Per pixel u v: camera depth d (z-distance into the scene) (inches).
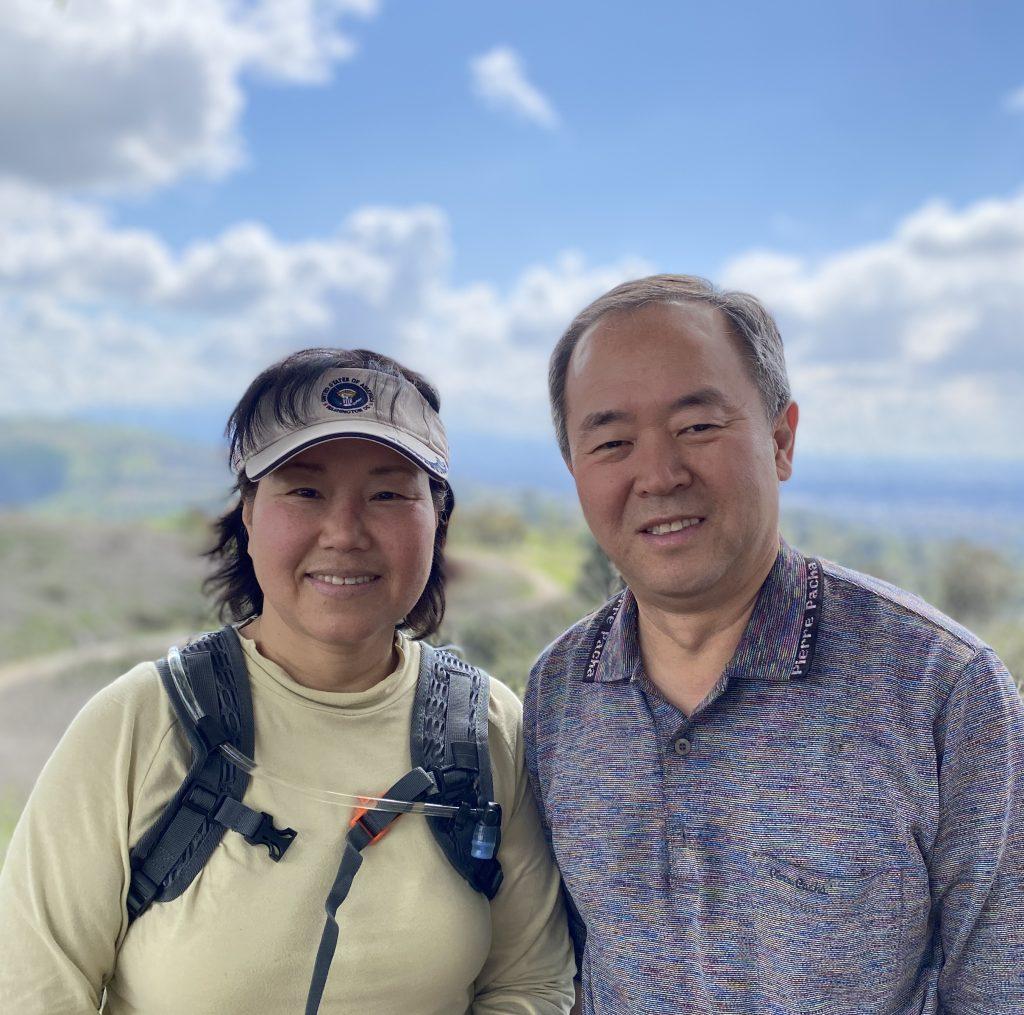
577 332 70.7
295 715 71.0
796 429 72.5
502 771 77.4
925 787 62.2
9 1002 63.7
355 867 66.6
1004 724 61.5
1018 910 61.5
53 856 64.8
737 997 65.1
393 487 71.0
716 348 66.6
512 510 1125.1
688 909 66.6
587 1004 74.3
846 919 62.1
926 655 63.7
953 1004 65.2
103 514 2741.1
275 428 69.7
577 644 76.9
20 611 1094.4
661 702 69.6
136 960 65.7
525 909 78.2
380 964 67.8
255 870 66.0
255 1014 65.9
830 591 68.1
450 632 111.1
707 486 65.6
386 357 75.9
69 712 661.3
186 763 67.1
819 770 63.8
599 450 67.7
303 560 70.1
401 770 72.2
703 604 67.5
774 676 65.5
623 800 69.6
